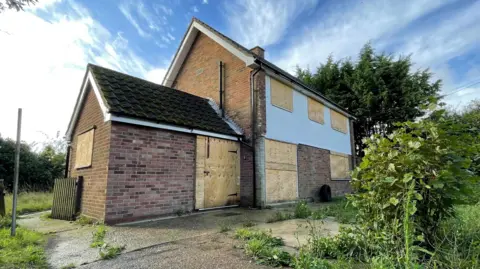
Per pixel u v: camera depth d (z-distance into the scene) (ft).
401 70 55.77
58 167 56.39
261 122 27.96
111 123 18.25
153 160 20.17
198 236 14.05
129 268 9.34
